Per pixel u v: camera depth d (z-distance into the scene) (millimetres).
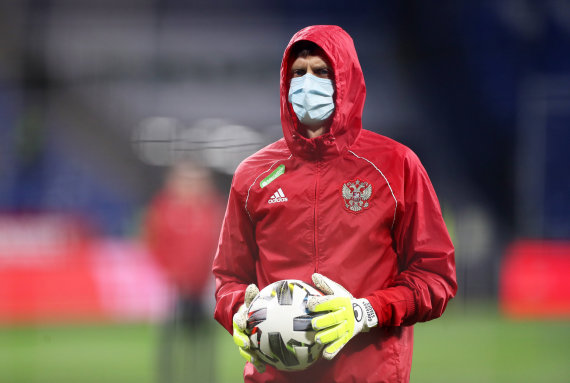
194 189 22219
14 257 39844
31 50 66250
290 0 68875
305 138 8078
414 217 8180
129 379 24219
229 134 61469
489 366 25906
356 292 7922
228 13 68938
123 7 68250
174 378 21766
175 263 21531
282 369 7863
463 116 62594
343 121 8062
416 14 64500
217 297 8820
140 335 34219
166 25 68688
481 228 44094
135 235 53188
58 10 67375
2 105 64625
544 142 57594
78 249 40594
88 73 66750
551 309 41750
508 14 62656
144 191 55719
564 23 61750
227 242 8891
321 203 8039
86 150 63875
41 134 64250
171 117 66000
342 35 8203
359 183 8016
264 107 67188
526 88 60812
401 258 8398
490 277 41875
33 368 26219
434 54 64125
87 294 39844
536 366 25906
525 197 55812
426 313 8016
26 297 39375
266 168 8445
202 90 67375
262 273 8625
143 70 67625
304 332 7562
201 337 21797
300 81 8172
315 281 7648
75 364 27000
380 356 8070
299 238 8070
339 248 7961
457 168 60812
